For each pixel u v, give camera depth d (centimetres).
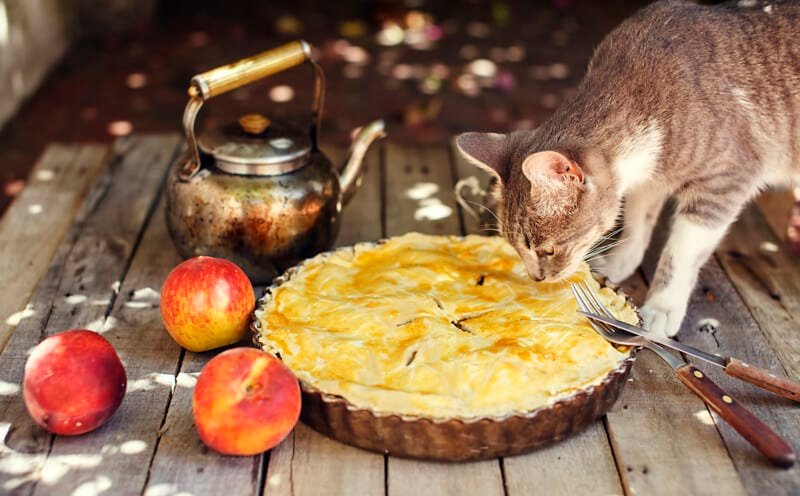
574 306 100
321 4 285
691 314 111
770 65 111
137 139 148
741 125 110
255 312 98
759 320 111
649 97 108
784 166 117
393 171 140
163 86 230
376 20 274
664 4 115
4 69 205
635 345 95
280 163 110
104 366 90
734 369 94
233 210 109
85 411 90
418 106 216
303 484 88
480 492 87
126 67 240
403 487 87
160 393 97
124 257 120
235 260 112
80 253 120
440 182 137
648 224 120
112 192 134
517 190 105
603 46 116
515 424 86
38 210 130
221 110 217
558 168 100
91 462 89
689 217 112
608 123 108
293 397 88
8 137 202
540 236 104
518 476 88
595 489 87
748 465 89
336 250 108
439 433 86
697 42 111
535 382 89
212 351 103
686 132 108
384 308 97
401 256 107
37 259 120
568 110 111
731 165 110
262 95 226
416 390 88
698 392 91
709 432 93
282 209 110
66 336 91
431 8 286
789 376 102
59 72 235
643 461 90
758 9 114
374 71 243
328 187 113
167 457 90
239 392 87
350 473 88
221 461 89
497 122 215
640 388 98
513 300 101
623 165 108
